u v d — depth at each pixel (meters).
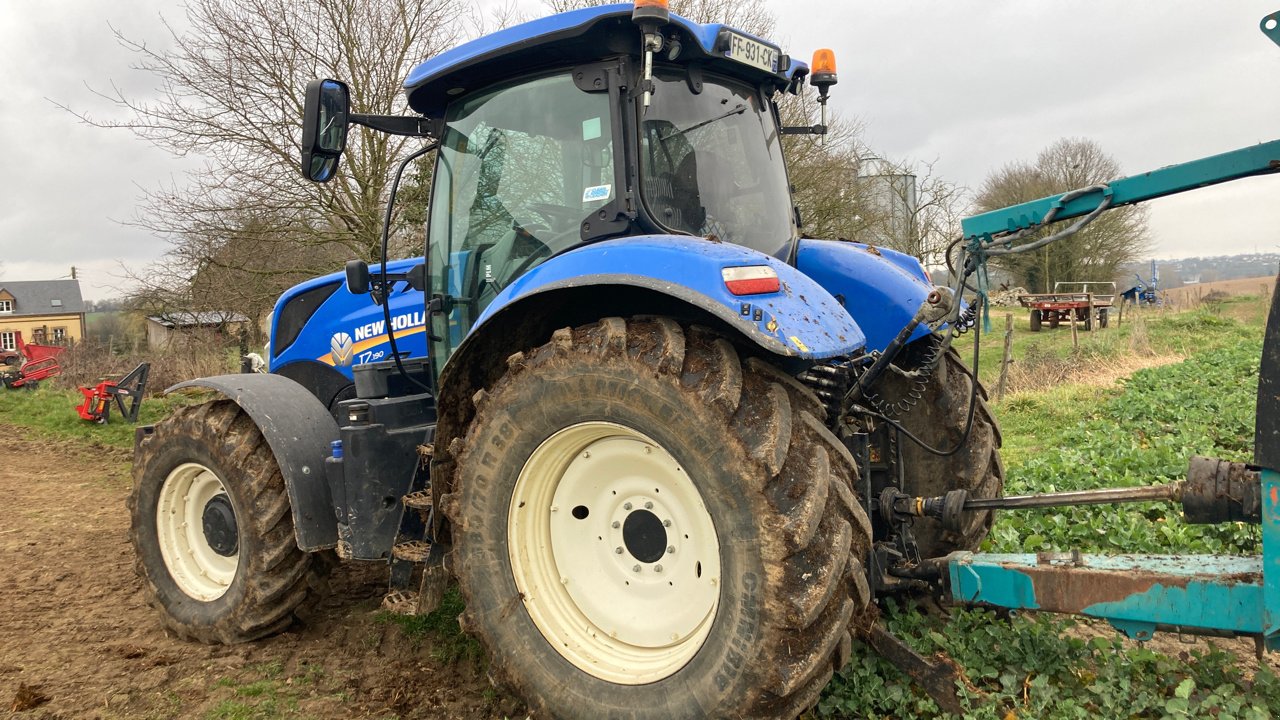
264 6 12.15
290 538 4.05
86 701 3.53
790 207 4.01
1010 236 2.87
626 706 2.80
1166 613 2.63
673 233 3.27
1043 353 18.08
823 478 2.54
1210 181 2.47
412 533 3.73
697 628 2.81
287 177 12.54
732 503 2.56
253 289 13.45
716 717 2.61
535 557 3.10
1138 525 4.46
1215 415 8.63
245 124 12.45
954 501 3.24
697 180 3.42
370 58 12.57
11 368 19.12
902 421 3.82
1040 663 3.17
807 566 2.49
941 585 3.12
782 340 2.52
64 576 5.37
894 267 3.89
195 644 4.21
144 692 3.60
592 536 3.09
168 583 4.41
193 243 13.02
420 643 4.03
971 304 3.04
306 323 4.96
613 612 3.01
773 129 4.00
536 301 3.13
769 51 3.70
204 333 18.39
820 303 2.80
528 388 2.97
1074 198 2.72
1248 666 3.39
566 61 3.38
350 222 12.84
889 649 2.95
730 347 2.76
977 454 3.75
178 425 4.36
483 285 3.74
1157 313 28.17
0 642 4.24
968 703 2.88
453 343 3.95
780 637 2.49
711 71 3.63
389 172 12.70
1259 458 2.37
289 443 3.97
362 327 4.65
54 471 9.58
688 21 3.21
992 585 2.96
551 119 3.43
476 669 3.72
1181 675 3.15
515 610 3.06
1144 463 6.12
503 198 3.62
